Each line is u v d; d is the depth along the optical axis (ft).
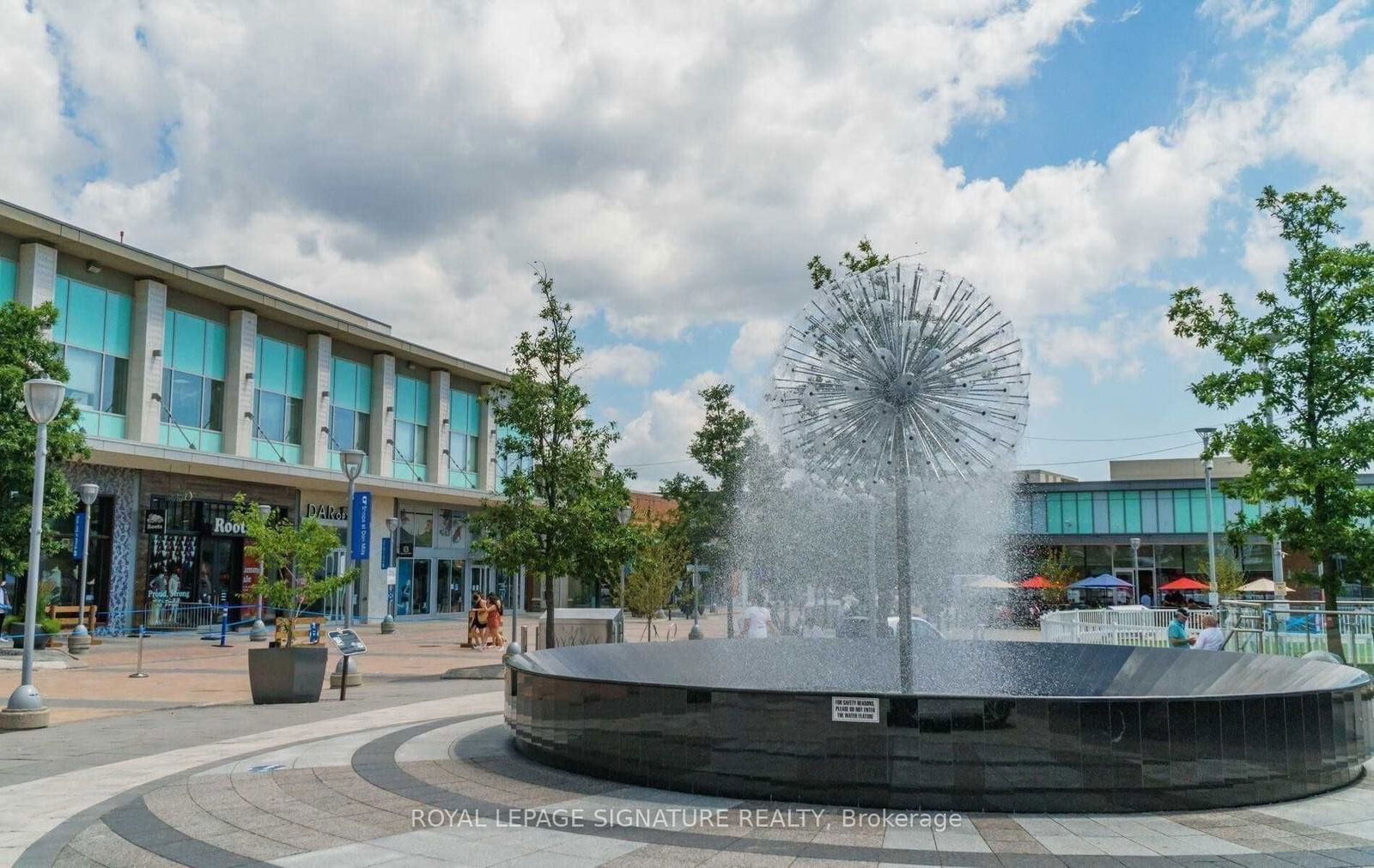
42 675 70.44
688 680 45.47
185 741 39.88
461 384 174.70
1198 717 26.58
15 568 80.94
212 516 123.54
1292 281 61.31
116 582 111.24
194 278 118.11
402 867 21.59
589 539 71.92
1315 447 60.23
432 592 165.58
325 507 142.20
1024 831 24.11
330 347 144.77
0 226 98.27
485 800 27.61
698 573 127.54
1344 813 25.96
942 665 46.70
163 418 117.80
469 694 57.21
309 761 33.99
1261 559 177.06
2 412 79.97
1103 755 26.00
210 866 21.89
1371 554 58.65
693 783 28.40
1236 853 22.22
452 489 157.79
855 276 37.70
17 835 24.94
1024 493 190.80
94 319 110.42
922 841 23.22
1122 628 79.92
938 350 36.11
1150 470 222.89
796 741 27.22
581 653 41.83
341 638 55.11
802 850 22.57
